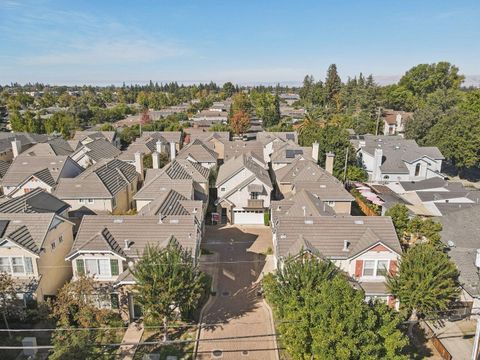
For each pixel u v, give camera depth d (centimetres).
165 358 2356
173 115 13412
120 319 2683
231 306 2914
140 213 3719
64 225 3134
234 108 13362
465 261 2980
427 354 2459
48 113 14400
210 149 6488
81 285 2417
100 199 4247
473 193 4722
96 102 17212
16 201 3434
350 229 3041
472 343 2547
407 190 5094
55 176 4956
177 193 4041
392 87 13075
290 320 1973
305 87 17788
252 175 4547
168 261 2319
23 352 2384
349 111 11631
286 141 7175
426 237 3281
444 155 6731
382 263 2831
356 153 6694
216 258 3694
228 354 2409
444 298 2427
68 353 1961
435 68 13138
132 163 6097
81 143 7512
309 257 2736
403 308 2520
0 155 6988
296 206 3731
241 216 4606
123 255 2756
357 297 1872
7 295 2575
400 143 6994
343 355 1653
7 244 2644
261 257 3719
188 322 2702
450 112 7962
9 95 17938
